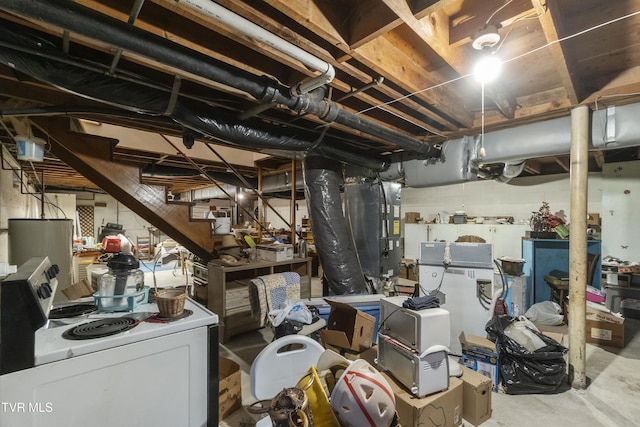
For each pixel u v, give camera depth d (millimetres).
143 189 3203
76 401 1003
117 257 1447
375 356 2365
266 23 1401
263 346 3164
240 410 2100
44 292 1053
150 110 1888
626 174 4285
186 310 1382
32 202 4812
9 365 898
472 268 2879
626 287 4098
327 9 1483
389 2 1281
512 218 5602
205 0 1104
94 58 1649
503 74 2221
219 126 2232
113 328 1142
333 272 3473
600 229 4664
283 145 2697
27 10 995
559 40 1576
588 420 2008
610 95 2229
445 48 1696
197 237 3584
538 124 2740
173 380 1212
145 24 1392
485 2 1562
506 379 2320
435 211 6629
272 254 3791
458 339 2904
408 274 5566
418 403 1789
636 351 3027
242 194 9000
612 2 1541
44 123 2648
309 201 3580
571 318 2410
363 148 3588
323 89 2014
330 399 1162
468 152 3145
